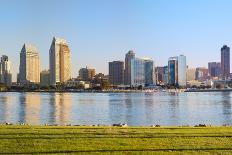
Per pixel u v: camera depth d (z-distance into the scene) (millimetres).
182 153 24984
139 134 32469
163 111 117375
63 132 32750
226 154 24953
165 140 29359
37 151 24859
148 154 24562
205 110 121438
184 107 138125
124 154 24438
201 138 30656
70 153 24453
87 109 126688
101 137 30344
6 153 24266
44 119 88625
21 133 31609
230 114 105125
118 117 95875
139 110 122125
